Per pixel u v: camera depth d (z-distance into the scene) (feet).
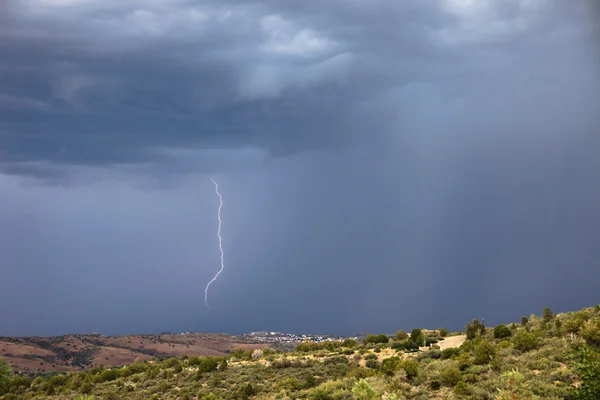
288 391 167.12
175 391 199.93
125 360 518.37
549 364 116.57
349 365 201.46
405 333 263.90
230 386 194.49
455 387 112.06
